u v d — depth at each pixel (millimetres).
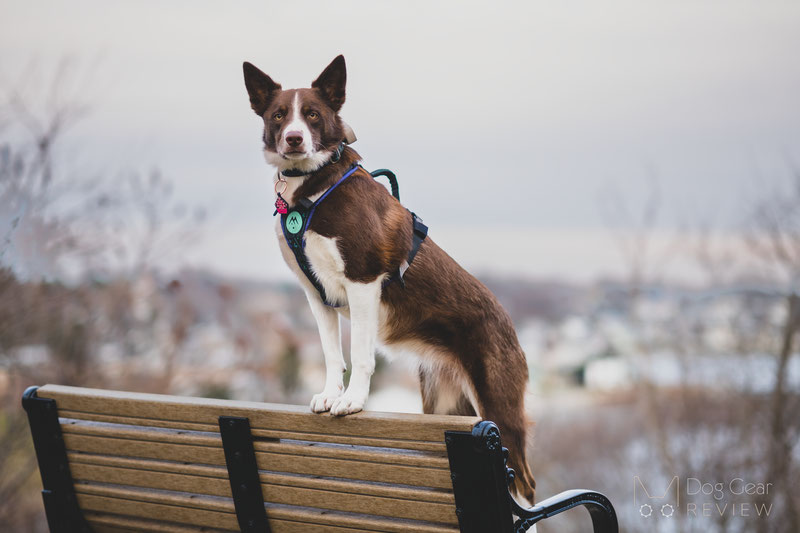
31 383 9086
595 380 14078
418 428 2223
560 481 13438
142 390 10219
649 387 12398
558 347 15023
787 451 10742
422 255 3170
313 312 3135
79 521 2928
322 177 2961
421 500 2283
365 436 2316
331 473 2410
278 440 2525
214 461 2609
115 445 2758
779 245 11188
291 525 2531
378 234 2941
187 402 2570
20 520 9273
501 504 2188
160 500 2734
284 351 12523
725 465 10945
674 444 11609
